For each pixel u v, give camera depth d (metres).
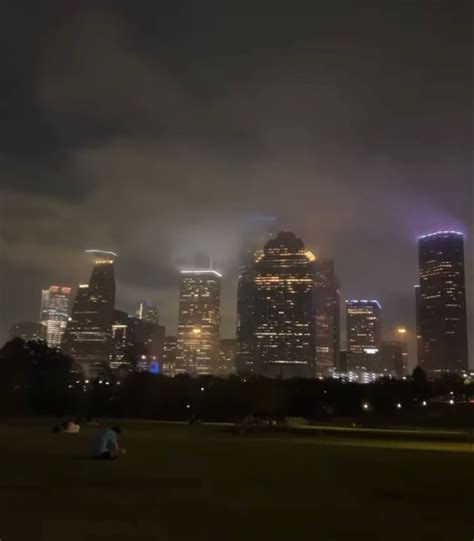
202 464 29.22
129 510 17.03
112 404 114.75
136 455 33.09
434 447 46.19
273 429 66.00
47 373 118.62
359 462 31.72
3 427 63.00
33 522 15.35
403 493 21.03
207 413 115.38
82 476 23.62
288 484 22.83
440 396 193.62
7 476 23.41
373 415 130.88
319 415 124.19
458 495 20.64
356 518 16.53
